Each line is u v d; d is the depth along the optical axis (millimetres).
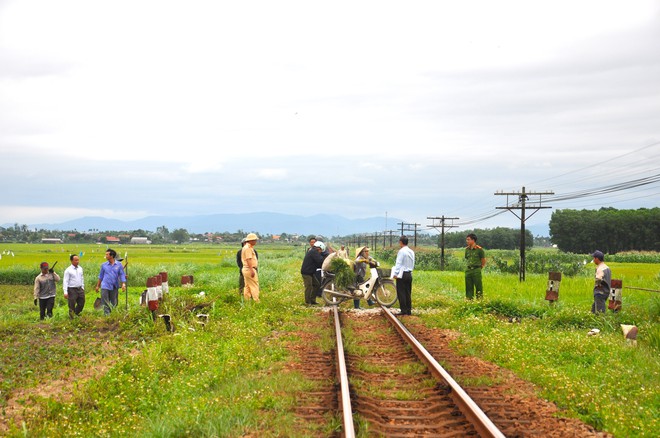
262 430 6379
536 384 8469
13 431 6719
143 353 10398
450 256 60500
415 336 12469
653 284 28750
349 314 16609
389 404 7383
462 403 7059
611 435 6289
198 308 16578
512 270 42406
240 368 9422
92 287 29953
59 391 8961
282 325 14344
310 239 19469
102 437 6527
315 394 7785
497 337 11617
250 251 18250
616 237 110125
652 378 8766
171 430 6445
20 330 15102
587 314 14883
